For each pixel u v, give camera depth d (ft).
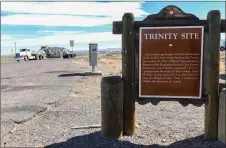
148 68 10.73
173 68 10.56
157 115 15.02
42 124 13.39
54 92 22.74
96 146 10.35
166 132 11.89
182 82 10.56
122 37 10.93
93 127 12.69
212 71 10.31
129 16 10.73
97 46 38.06
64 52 117.80
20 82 30.04
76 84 27.66
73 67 53.52
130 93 11.06
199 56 10.37
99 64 64.90
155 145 10.38
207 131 10.68
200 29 10.27
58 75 37.24
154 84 10.77
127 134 11.37
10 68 55.11
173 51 10.50
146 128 12.48
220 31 10.26
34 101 18.88
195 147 10.09
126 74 10.98
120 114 11.03
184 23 10.35
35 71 45.52
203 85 10.51
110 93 10.88
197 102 10.52
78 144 10.58
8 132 12.13
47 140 11.10
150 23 10.59
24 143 10.78
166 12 10.51
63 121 13.87
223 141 10.27
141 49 10.70
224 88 10.52
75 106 17.34
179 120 13.91
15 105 17.61
